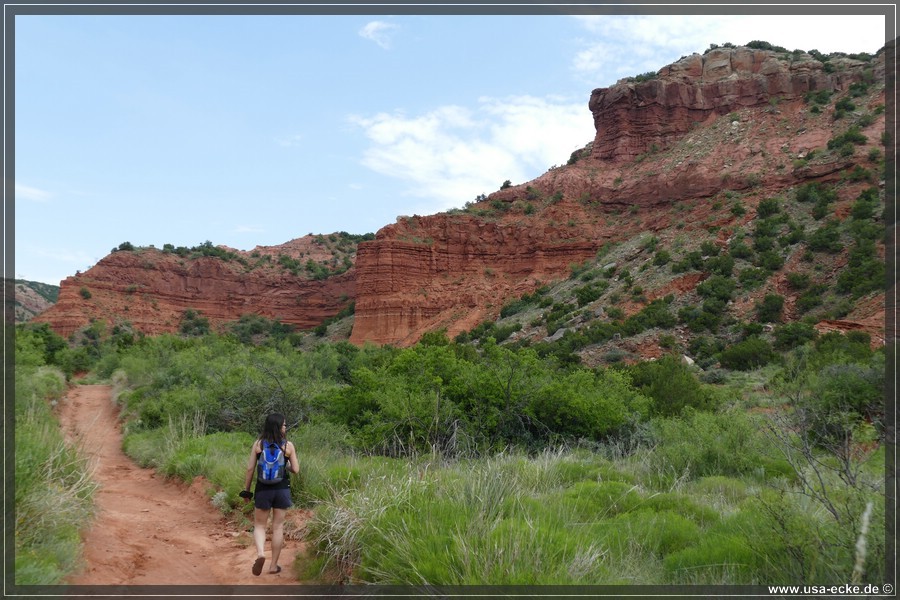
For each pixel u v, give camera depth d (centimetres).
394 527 605
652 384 2114
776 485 819
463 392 1491
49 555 526
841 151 7106
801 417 682
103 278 11156
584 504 728
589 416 1500
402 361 1703
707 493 875
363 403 1526
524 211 10831
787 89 10081
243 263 13262
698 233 7219
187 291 12081
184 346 4562
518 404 1469
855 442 645
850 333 3416
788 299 5281
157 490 1161
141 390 2520
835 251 5588
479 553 507
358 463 1038
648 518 673
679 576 517
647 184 9838
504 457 1029
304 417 1608
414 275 10025
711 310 5269
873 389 1251
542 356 4678
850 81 9812
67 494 657
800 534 512
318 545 681
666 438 1282
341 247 15850
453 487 711
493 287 9619
